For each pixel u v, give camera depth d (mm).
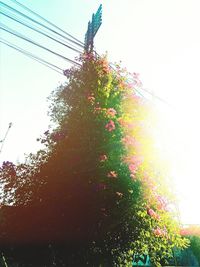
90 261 7352
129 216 7551
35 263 7824
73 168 7812
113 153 7770
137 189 7574
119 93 8703
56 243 7633
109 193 7395
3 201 8570
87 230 7422
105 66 8852
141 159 7527
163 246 8438
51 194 7898
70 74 9242
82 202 7535
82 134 8109
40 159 8555
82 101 8469
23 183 8648
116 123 8062
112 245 7496
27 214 8078
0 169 8828
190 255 17625
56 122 8969
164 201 8172
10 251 8156
